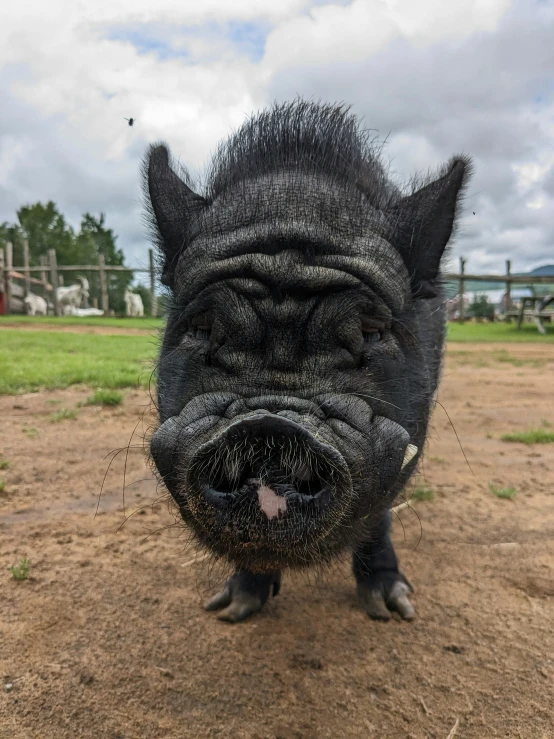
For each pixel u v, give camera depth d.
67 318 5.17
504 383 2.01
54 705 0.42
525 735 0.40
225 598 0.55
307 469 0.36
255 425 0.34
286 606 0.57
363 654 0.49
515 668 0.48
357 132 0.57
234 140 0.54
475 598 0.58
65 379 1.67
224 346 0.41
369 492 0.40
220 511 0.35
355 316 0.40
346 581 0.62
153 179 0.50
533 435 1.22
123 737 0.39
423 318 0.52
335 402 0.39
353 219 0.44
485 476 0.98
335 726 0.41
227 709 0.42
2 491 0.81
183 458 0.38
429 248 0.49
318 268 0.40
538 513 0.81
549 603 0.58
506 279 5.20
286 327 0.39
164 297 0.55
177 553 0.65
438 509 0.83
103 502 0.80
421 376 0.49
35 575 0.59
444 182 0.48
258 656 0.48
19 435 1.10
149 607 0.54
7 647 0.47
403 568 0.65
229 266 0.40
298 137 0.51
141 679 0.45
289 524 0.34
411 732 0.41
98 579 0.59
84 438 1.10
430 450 1.15
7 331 3.72
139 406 1.37
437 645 0.51
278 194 0.43
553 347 3.42
